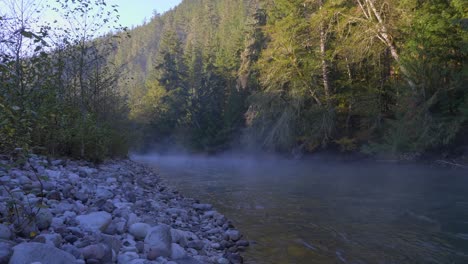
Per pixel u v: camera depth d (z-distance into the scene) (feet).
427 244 16.76
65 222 12.56
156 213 19.72
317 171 59.62
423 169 55.98
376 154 71.26
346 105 85.97
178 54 220.02
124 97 54.08
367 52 73.26
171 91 178.70
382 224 20.74
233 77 158.10
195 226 19.61
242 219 23.03
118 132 45.93
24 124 13.28
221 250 16.16
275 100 89.40
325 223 21.42
